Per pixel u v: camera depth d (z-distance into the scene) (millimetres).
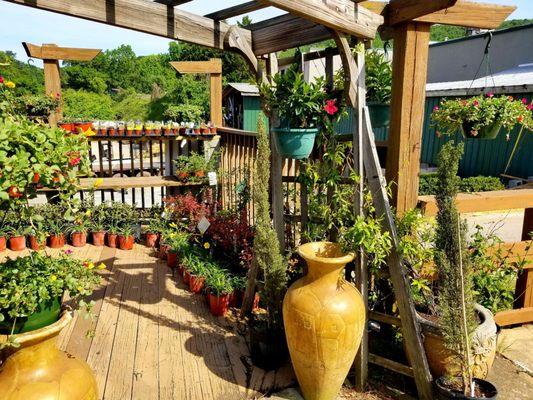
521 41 12273
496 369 2750
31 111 5152
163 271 4402
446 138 10766
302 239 3104
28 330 1761
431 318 2504
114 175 7312
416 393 2523
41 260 2004
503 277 3059
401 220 2551
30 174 1593
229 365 2770
